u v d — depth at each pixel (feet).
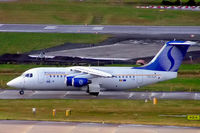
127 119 596.29
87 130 521.24
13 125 539.70
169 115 626.64
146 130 524.93
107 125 546.67
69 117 604.49
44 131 515.09
